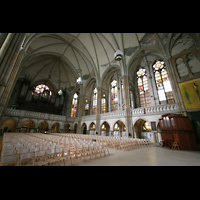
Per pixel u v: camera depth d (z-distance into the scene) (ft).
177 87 41.11
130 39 58.85
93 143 23.90
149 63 67.00
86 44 75.25
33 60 82.33
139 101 67.10
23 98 79.36
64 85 109.09
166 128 36.04
